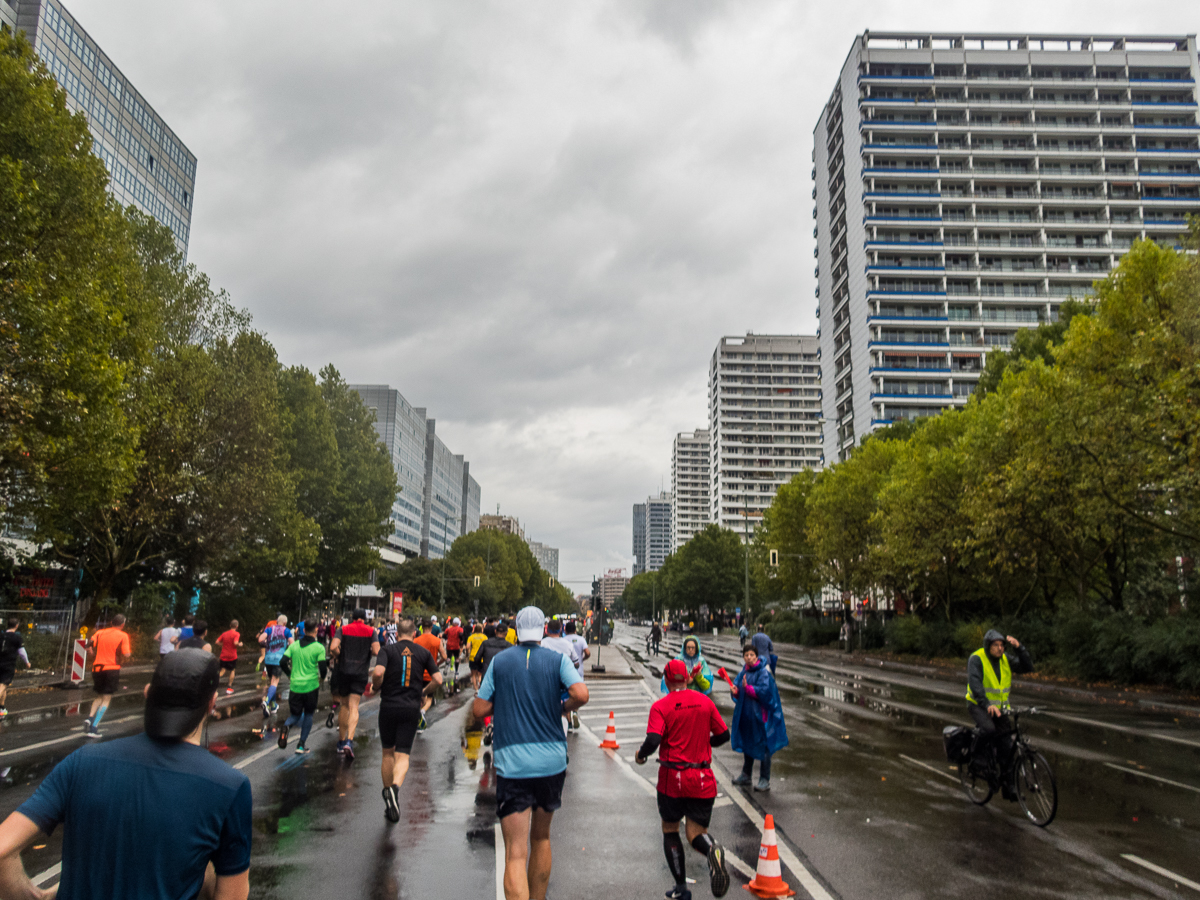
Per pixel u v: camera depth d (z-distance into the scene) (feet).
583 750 38.68
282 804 25.55
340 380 167.12
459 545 390.83
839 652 152.25
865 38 306.14
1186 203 284.82
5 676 44.98
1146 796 28.91
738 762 34.99
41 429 61.72
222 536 108.58
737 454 563.48
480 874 18.84
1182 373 61.52
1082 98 301.02
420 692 25.09
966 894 17.95
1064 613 89.66
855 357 301.22
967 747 27.86
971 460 94.84
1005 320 284.00
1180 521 75.36
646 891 17.97
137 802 6.89
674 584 316.19
